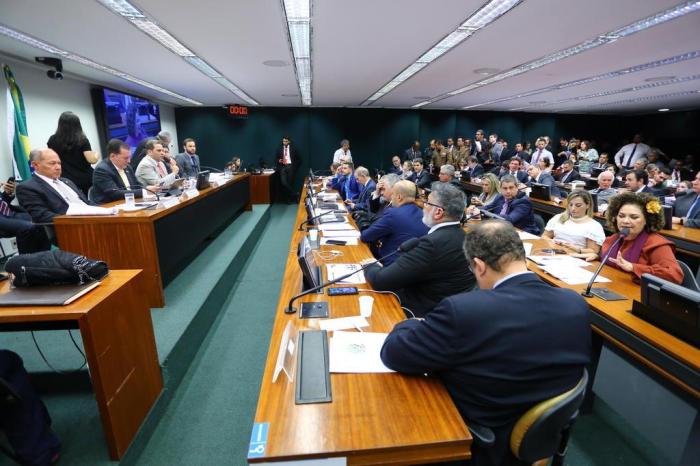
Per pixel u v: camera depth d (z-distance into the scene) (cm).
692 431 124
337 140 1024
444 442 81
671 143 1140
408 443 80
